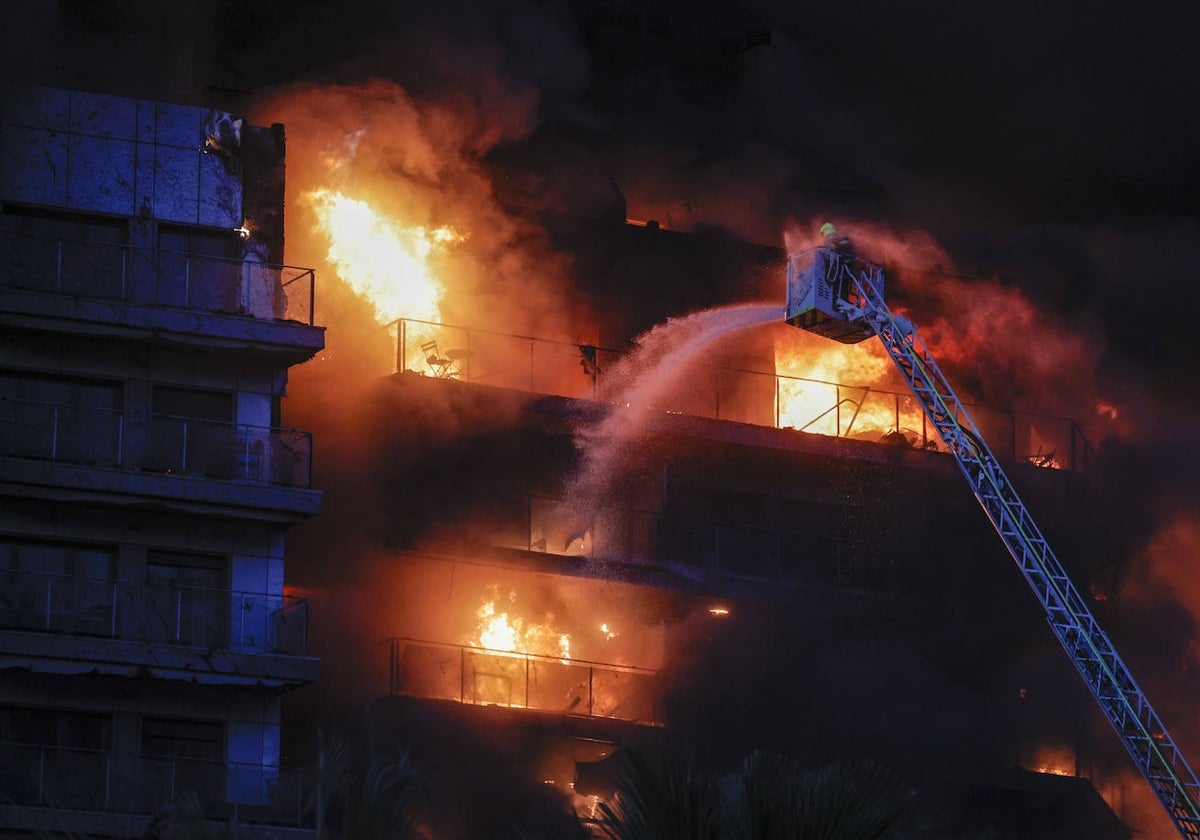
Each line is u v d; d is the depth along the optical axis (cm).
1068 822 5269
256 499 4341
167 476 4278
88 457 4253
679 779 2297
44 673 4100
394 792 2589
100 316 4341
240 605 4262
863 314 4234
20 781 3922
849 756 5222
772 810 2272
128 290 4384
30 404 4241
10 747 3969
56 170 4481
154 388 4416
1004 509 4406
